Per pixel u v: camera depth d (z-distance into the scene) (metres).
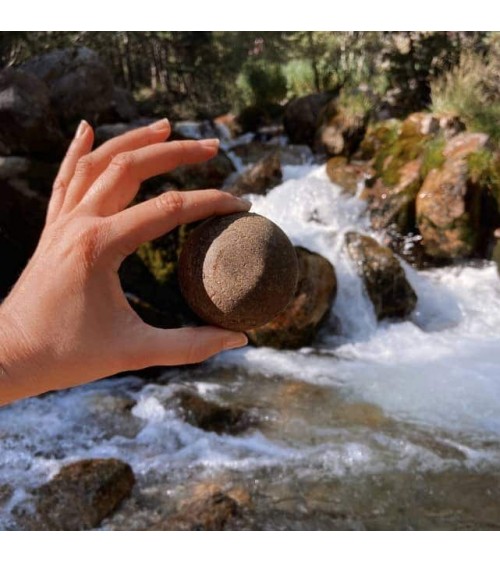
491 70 1.71
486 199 1.51
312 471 0.83
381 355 1.22
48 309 0.24
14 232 1.39
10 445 0.89
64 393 1.05
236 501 0.75
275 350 1.24
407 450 0.87
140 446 0.89
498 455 0.86
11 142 1.44
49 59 1.78
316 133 1.86
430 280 1.48
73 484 0.76
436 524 0.72
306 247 1.41
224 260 0.28
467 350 1.23
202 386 1.08
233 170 1.73
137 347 0.25
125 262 1.30
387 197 1.59
